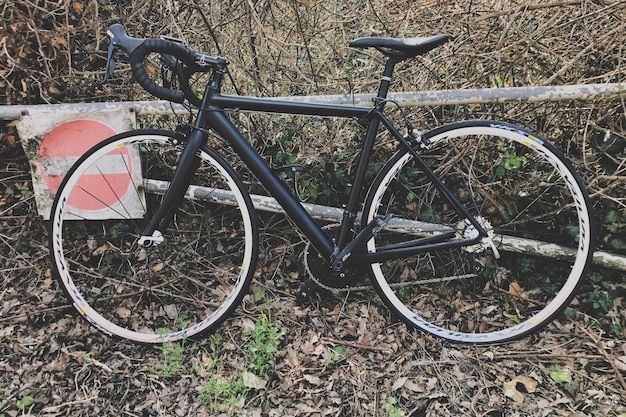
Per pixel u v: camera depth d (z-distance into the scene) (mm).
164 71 2045
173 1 2447
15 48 2424
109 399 2029
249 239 2217
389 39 1938
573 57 2340
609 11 2215
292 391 2072
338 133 2625
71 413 1976
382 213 2627
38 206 2525
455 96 2184
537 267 2525
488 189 2541
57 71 2523
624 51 2250
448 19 2391
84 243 2658
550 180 2494
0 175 2695
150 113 2383
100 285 2537
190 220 2738
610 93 2115
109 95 2639
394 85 2584
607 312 2336
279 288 2543
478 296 2502
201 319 2424
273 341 2223
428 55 2541
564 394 2035
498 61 2365
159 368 2168
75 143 2424
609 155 2367
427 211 2564
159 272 2598
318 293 2482
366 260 2178
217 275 2596
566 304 2174
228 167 2158
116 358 2197
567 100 2182
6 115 2344
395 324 2369
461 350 2246
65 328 2312
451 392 2059
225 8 2541
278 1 2518
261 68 2611
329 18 2605
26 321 2330
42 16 2420
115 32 1830
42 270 2559
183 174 2100
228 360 2197
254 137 2688
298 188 2635
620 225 2395
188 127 2098
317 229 2154
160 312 2441
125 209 2559
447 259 2553
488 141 2508
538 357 2188
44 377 2102
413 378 2121
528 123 2479
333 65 2615
